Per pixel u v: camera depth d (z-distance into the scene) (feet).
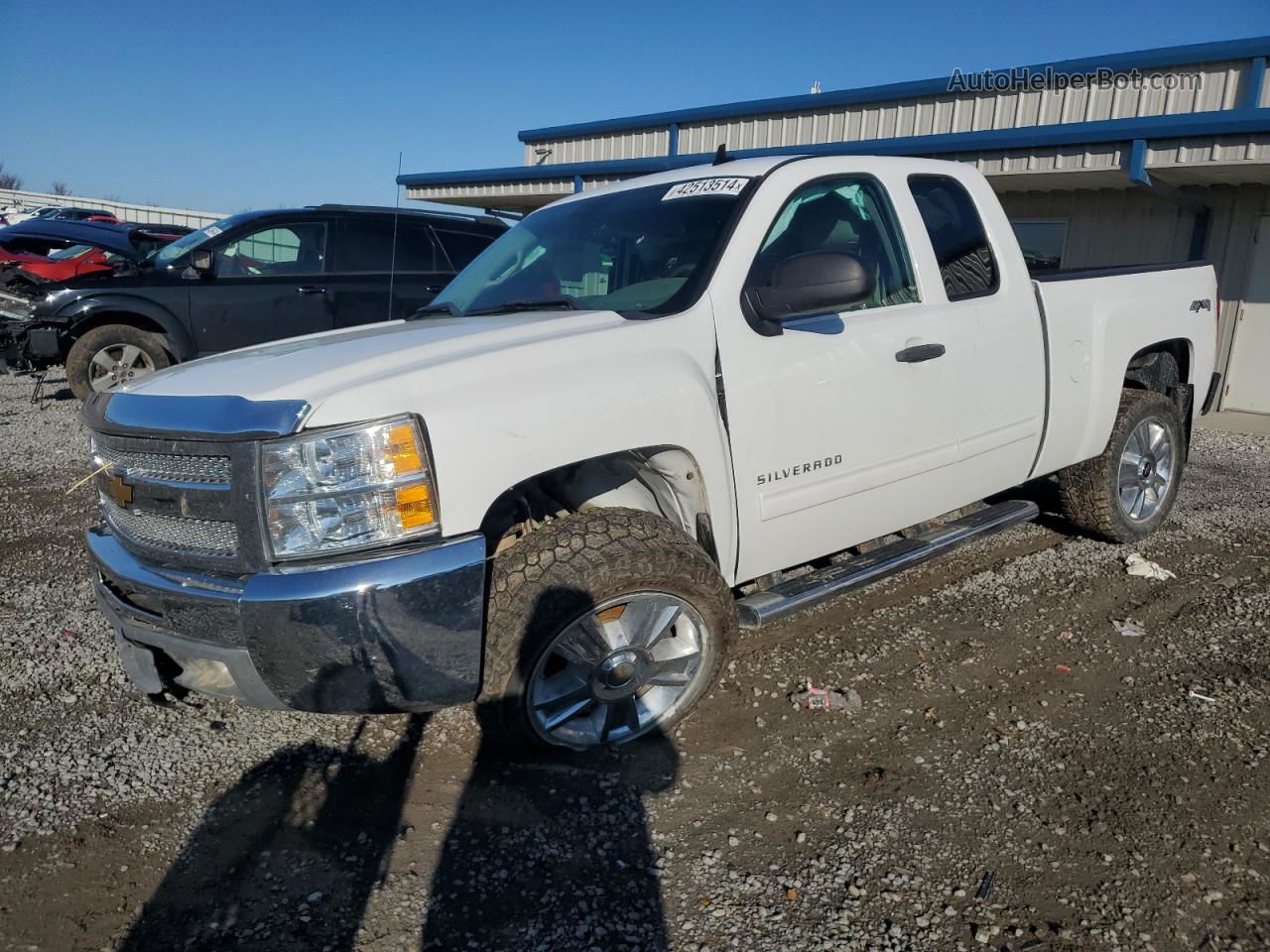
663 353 10.28
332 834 9.39
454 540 8.79
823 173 12.47
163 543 9.35
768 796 9.96
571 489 11.21
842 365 11.78
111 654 13.26
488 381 9.18
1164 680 12.43
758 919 8.21
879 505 12.69
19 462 25.03
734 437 10.82
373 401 8.57
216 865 8.95
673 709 10.90
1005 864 8.87
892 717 11.55
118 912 8.34
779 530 11.48
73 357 30.32
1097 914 8.21
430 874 8.80
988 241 14.39
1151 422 17.66
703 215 11.90
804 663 13.00
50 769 10.46
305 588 8.29
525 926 8.14
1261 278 35.42
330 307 31.07
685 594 10.30
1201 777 10.19
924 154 35.94
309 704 8.78
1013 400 14.26
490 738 9.99
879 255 12.99
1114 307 16.10
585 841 9.26
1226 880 8.63
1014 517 14.67
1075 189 38.50
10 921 8.21
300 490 8.41
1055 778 10.21
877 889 8.57
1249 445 29.22
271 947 7.92
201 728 11.36
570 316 10.70
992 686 12.33
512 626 9.41
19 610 14.87
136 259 34.42
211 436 8.64
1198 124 29.35
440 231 32.45
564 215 14.03
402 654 8.62
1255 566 16.84
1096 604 15.07
